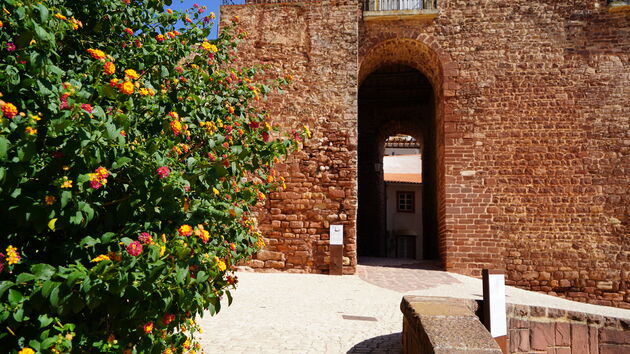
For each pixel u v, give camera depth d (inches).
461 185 442.9
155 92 101.3
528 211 430.9
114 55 111.0
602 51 442.0
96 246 78.2
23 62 73.0
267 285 349.7
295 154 439.5
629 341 155.9
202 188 97.0
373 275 416.2
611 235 417.7
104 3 109.1
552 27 450.3
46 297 64.5
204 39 133.2
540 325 157.5
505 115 444.8
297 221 429.1
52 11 79.3
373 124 740.7
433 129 655.1
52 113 72.2
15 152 67.6
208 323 215.3
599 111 434.6
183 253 77.1
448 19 463.8
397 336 201.0
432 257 687.1
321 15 460.4
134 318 78.9
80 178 68.6
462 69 456.1
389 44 481.4
